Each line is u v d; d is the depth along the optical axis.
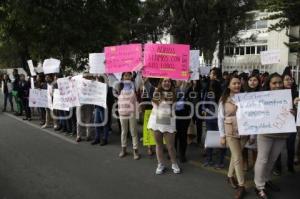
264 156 5.39
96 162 7.32
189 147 8.60
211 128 7.29
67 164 7.17
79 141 9.22
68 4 15.62
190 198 5.46
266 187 5.82
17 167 6.96
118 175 6.51
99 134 8.96
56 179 6.28
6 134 10.12
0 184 6.03
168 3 22.92
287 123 5.14
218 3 22.14
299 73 15.77
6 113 14.67
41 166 7.03
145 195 5.57
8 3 15.43
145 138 7.64
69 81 9.17
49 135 10.01
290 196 5.60
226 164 7.22
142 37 29.48
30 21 15.07
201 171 6.76
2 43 20.53
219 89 7.37
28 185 5.98
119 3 17.53
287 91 5.12
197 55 7.81
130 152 8.10
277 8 12.17
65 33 15.47
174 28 23.11
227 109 5.57
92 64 9.09
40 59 17.50
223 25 24.00
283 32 37.38
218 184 6.06
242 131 5.31
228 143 5.61
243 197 5.49
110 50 8.23
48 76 10.97
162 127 6.44
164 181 6.20
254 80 6.20
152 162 7.34
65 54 16.58
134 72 8.58
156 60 7.39
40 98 11.05
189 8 22.19
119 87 7.79
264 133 5.23
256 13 25.64
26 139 9.46
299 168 7.03
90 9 16.20
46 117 11.29
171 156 6.66
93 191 5.73
